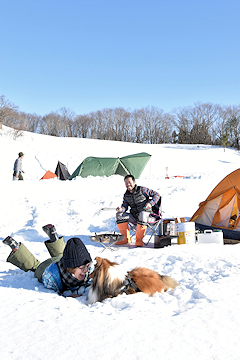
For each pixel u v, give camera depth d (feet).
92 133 311.27
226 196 23.24
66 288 11.48
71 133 314.76
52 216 28.32
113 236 18.01
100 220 26.76
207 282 11.28
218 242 19.04
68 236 22.49
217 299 9.61
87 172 61.72
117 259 15.48
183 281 11.84
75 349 6.81
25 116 300.81
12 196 38.47
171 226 19.58
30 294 10.62
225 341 7.07
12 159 99.86
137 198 20.44
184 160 118.42
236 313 8.55
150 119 299.99
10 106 184.14
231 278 11.54
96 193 39.45
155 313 8.71
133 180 20.57
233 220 22.70
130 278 10.32
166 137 297.94
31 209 30.86
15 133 146.10
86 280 11.35
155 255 15.71
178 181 45.91
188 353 6.59
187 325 7.89
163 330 7.64
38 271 12.10
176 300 9.72
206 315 8.47
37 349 6.84
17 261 13.32
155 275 10.78
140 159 64.54
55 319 8.43
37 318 8.52
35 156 107.14
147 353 6.59
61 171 70.69
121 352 6.64
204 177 54.75
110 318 8.41
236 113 259.39
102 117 308.19
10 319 8.48
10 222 27.45
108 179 49.32
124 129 304.30
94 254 16.92
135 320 8.24
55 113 315.17
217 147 189.16
